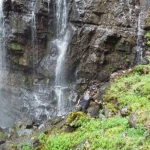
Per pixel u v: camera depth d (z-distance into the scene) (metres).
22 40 14.10
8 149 8.05
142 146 5.20
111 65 13.00
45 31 13.99
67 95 13.41
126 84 8.68
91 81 13.23
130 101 7.54
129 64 12.91
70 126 7.30
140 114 6.16
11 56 14.59
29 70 14.54
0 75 14.95
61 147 6.52
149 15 13.20
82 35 13.14
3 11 14.15
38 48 14.20
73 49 13.32
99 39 12.91
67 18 13.54
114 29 12.95
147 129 5.65
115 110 7.50
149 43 12.52
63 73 13.67
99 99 8.89
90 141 6.04
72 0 13.48
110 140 5.75
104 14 13.23
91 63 13.05
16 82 14.66
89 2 13.25
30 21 13.80
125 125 6.26
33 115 13.65
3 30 14.31
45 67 13.92
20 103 14.21
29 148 7.36
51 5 13.77
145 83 8.22
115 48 13.03
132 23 13.16
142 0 13.78
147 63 11.98
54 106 13.58
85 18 13.12
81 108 8.52
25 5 13.84
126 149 5.36
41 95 13.96
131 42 12.89
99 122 7.01
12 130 9.88
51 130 7.84
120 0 13.41
